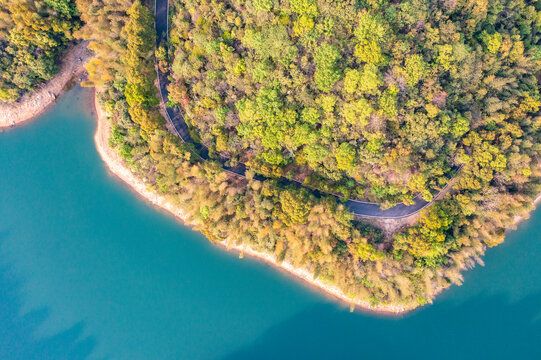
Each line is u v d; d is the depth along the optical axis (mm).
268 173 57844
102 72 57500
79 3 55438
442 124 52094
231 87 54469
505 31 53750
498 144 54812
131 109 56250
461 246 59656
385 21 48500
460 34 50250
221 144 57062
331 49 48656
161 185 59875
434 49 50219
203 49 53750
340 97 52188
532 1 56000
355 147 54594
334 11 47750
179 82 56625
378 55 48062
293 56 50312
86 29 57781
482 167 54812
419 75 49250
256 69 51406
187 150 58500
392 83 49781
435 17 49906
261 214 57094
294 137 54344
